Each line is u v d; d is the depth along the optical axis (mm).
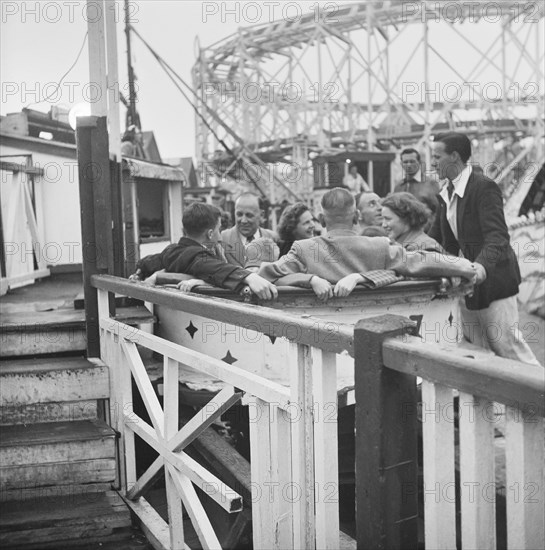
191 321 4191
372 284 3703
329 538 2092
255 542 2443
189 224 4211
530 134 22984
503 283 4238
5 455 3486
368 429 1725
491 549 1631
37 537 3359
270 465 2420
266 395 2322
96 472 3570
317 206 14727
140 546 3387
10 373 3734
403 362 1617
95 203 4082
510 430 1483
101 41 4094
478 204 4344
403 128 23172
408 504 1728
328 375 2066
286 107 24016
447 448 1646
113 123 4734
